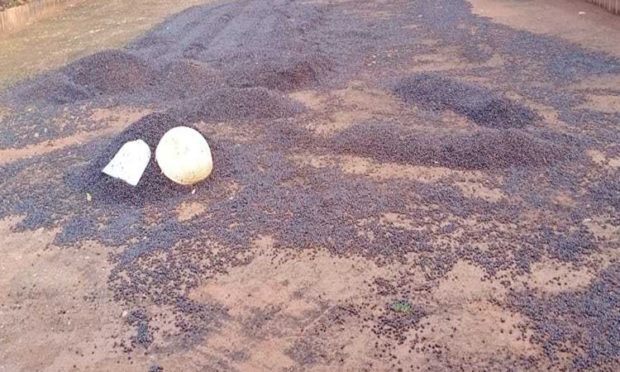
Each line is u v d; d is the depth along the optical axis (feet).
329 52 25.00
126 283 12.17
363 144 16.80
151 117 16.80
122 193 15.01
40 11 34.68
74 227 13.99
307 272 12.22
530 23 27.32
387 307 11.27
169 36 28.27
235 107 19.21
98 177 15.65
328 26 29.25
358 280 11.94
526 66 22.12
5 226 14.25
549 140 16.58
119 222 14.08
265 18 31.32
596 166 15.33
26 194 15.51
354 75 22.39
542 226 13.23
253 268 12.40
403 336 10.66
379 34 27.20
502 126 17.70
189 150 14.83
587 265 12.04
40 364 10.49
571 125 17.47
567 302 11.16
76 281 12.33
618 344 10.23
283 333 10.85
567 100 19.08
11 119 20.20
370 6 33.19
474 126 17.78
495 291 11.50
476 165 15.61
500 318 10.91
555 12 28.89
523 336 10.53
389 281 11.87
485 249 12.61
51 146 18.13
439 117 18.51
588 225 13.19
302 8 32.91
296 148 16.99
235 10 33.42
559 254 12.35
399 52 24.61
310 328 10.92
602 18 27.27
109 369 10.32
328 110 19.39
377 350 10.43
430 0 33.53
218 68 23.68
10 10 31.94
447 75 21.72
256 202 14.51
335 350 10.46
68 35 30.25
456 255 12.47
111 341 10.87
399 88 20.58
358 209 14.07
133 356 10.55
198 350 10.61
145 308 11.55
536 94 19.62
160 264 12.63
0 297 12.03
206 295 11.78
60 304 11.76
